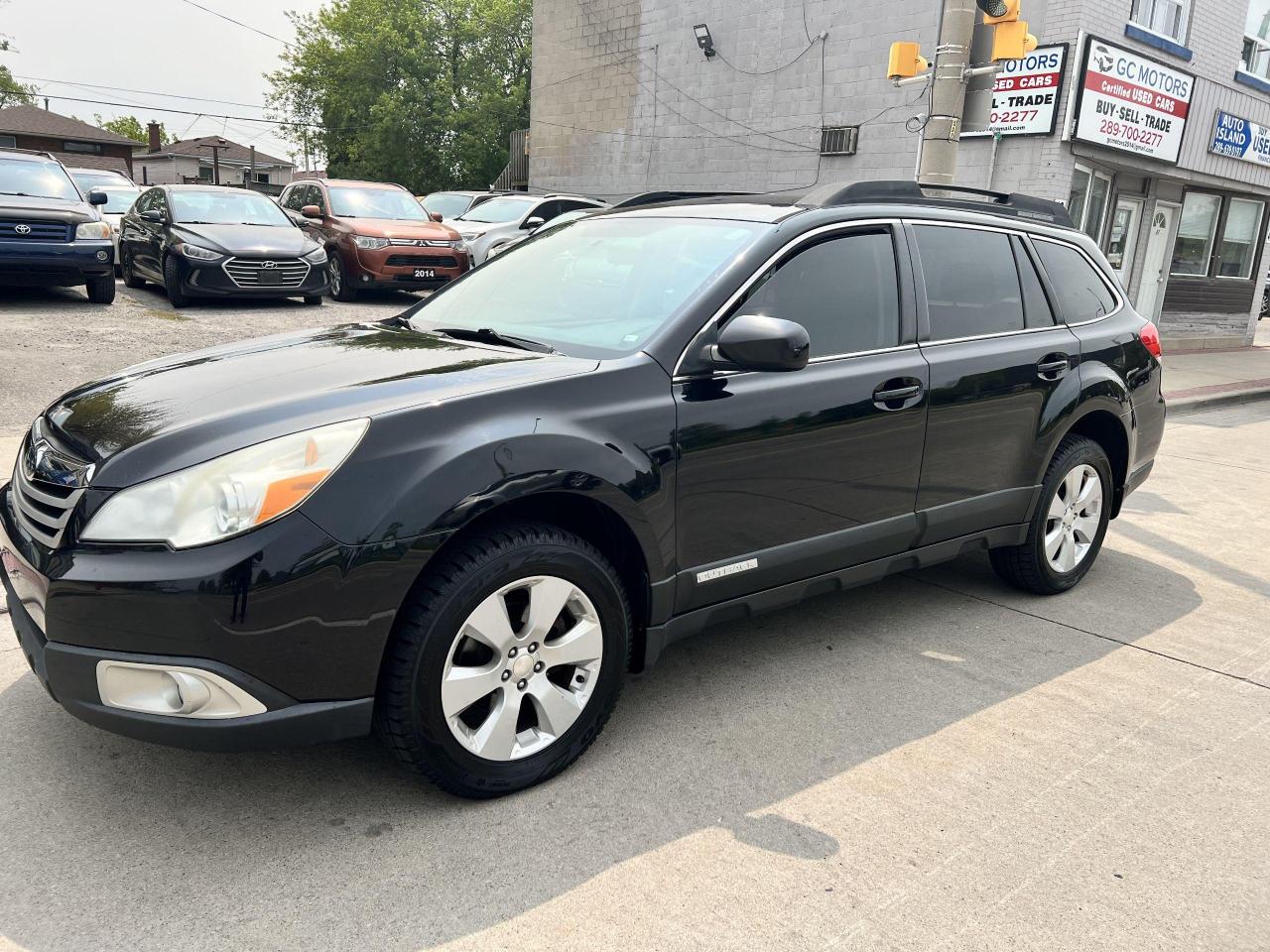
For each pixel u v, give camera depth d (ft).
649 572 9.50
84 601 7.40
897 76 26.50
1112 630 13.89
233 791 8.88
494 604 8.41
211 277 36.11
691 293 10.25
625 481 9.03
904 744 10.32
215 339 30.78
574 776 9.39
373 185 46.09
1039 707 11.34
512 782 8.87
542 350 10.21
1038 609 14.57
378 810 8.68
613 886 7.81
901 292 12.00
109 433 8.29
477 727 8.86
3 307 34.22
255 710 7.57
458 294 12.85
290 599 7.45
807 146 53.52
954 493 12.67
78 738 9.62
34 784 8.82
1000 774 9.81
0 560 9.00
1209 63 46.91
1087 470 14.76
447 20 143.74
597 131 66.80
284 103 170.71
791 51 53.47
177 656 7.37
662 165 62.59
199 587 7.24
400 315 12.92
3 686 10.57
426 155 142.41
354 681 7.86
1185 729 10.97
